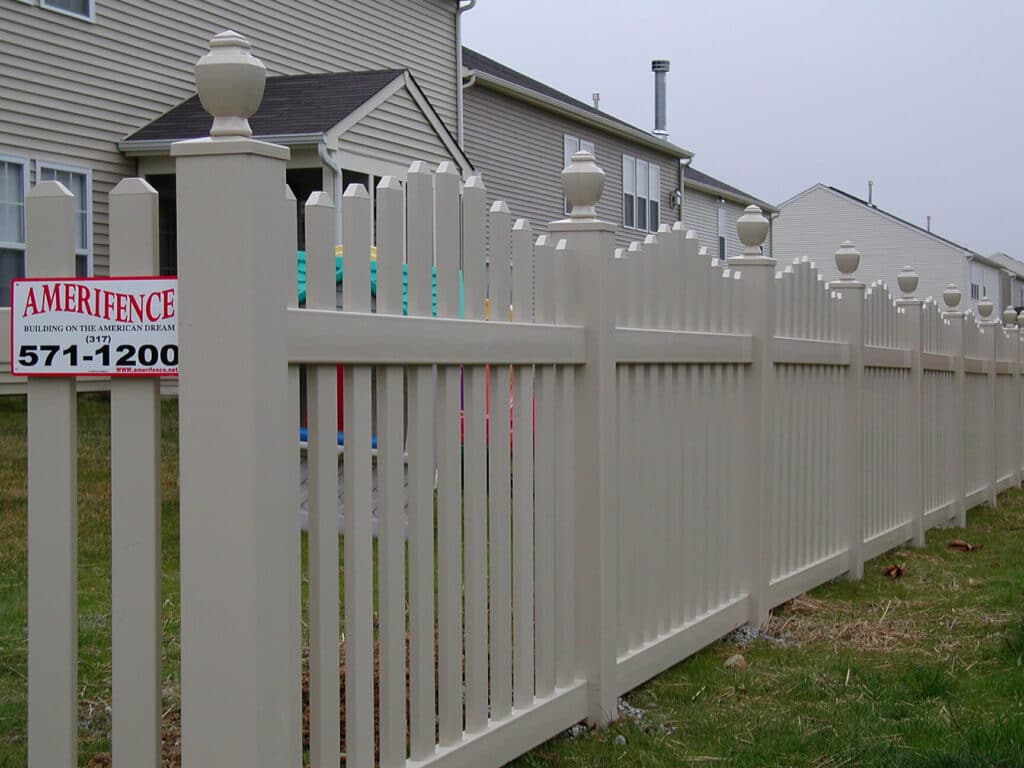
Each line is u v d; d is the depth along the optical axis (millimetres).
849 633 5422
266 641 2338
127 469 2416
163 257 14484
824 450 6602
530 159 24281
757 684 4543
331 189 14125
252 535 2307
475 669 3336
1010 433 12172
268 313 2344
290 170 15000
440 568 3188
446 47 20562
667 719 4082
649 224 29859
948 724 4051
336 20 17828
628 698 4312
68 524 2467
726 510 5285
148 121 14633
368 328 2773
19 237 12984
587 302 3939
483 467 3387
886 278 53750
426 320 3020
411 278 3027
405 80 15719
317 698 2656
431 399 3115
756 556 5461
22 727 3738
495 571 3445
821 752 3760
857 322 6926
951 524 9469
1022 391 12766
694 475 4930
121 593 2430
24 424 10289
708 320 5059
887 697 4367
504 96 23297
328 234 2670
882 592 6457
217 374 2314
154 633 2412
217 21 15648
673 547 4695
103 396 11609
